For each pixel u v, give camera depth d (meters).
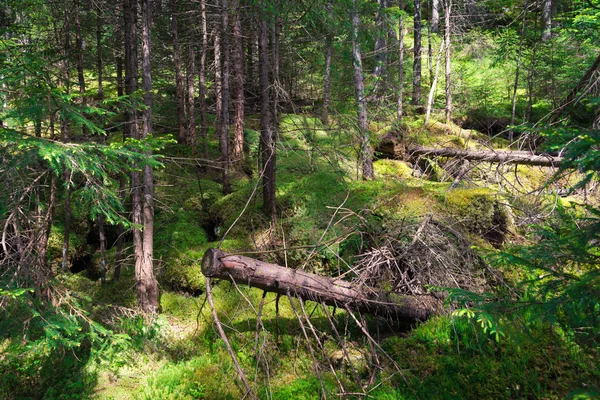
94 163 4.61
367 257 6.29
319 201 8.66
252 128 14.66
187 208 10.06
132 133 6.96
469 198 7.18
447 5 15.98
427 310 5.54
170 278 7.77
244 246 8.02
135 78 7.32
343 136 10.48
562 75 13.32
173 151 12.84
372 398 4.39
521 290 5.39
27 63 4.46
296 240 7.62
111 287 7.90
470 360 4.39
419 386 4.30
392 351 4.98
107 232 9.73
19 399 5.86
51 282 5.16
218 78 12.54
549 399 3.75
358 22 8.92
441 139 13.35
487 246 6.48
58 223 9.40
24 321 4.58
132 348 6.27
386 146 12.68
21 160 4.52
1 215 4.74
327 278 5.54
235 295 7.18
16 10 6.27
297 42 9.65
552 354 4.12
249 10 8.64
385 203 7.71
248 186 10.29
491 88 16.94
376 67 14.44
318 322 6.37
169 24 13.89
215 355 5.90
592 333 3.04
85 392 5.60
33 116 4.72
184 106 13.76
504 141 13.94
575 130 2.55
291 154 11.47
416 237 5.95
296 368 5.57
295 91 14.90
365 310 5.61
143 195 7.01
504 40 14.68
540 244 3.22
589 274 2.51
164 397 5.14
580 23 8.60
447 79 15.93
